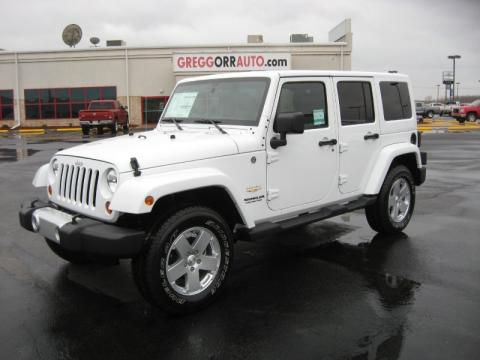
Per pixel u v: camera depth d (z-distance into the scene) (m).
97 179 3.97
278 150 4.63
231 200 4.27
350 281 4.69
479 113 34.97
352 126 5.45
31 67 34.78
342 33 33.91
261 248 5.80
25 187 9.84
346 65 33.16
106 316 3.98
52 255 5.54
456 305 4.11
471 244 5.83
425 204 8.04
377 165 5.84
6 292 4.48
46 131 31.33
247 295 4.38
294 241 6.06
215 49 33.31
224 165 4.23
